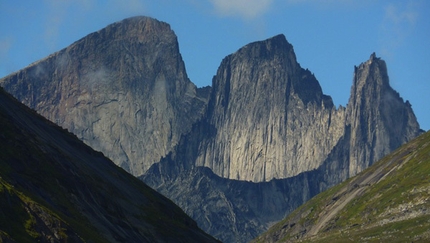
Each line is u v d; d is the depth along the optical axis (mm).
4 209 175375
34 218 180750
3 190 178625
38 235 177250
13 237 170125
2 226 170125
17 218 176875
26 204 182750
